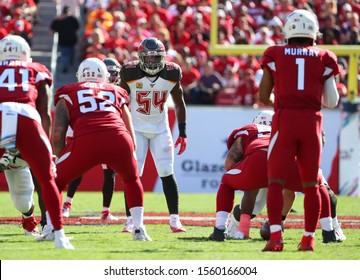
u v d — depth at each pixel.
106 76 24.94
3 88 22.58
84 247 23.17
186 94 55.62
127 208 28.02
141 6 65.50
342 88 53.03
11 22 63.66
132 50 59.81
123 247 23.20
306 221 22.69
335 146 49.31
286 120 22.05
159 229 29.12
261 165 23.95
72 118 23.78
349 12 49.94
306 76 22.28
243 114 49.06
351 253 22.69
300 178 24.20
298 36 22.84
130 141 23.61
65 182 23.39
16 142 21.98
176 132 48.19
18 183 25.09
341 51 49.12
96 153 23.12
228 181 24.61
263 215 35.66
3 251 21.97
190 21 63.28
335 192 49.38
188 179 48.84
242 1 55.41
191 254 21.86
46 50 66.25
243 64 59.53
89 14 66.12
